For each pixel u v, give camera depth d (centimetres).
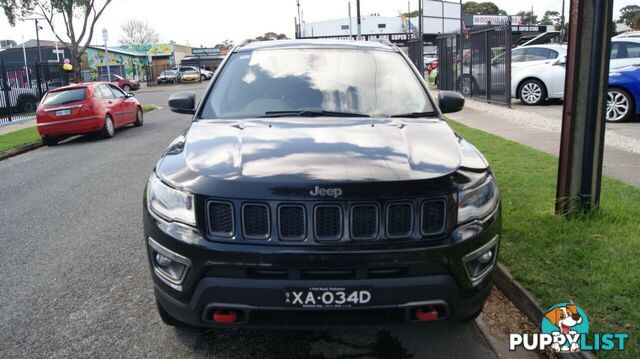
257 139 324
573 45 450
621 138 882
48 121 1322
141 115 1642
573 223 461
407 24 4725
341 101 390
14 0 3188
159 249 286
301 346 331
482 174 300
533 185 601
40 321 369
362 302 264
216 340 339
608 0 434
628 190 561
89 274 452
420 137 331
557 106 1423
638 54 1239
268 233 266
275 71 419
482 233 279
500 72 1484
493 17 5316
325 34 4775
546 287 362
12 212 672
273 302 265
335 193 262
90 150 1198
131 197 716
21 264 481
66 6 3167
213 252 266
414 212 267
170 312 292
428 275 267
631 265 383
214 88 412
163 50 6919
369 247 262
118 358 320
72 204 697
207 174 282
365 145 310
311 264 261
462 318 285
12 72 2178
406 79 418
